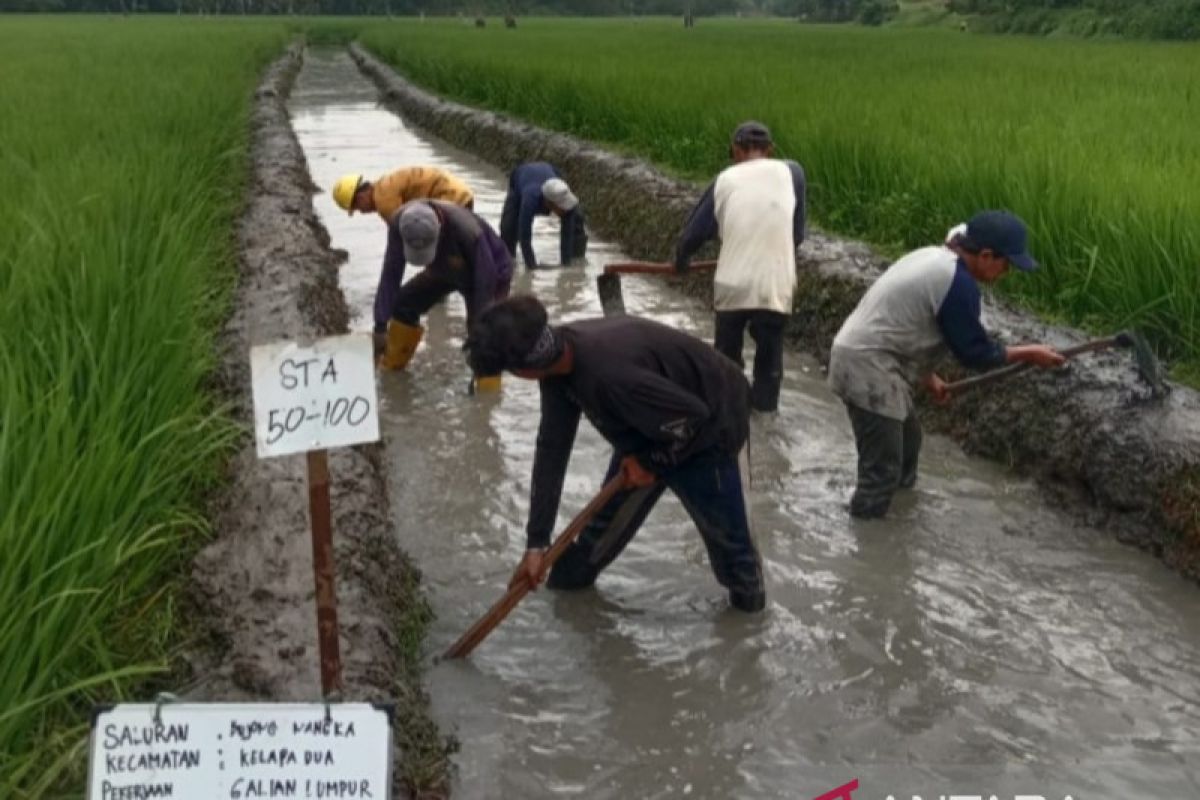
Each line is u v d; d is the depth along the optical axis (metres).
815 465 6.76
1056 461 6.31
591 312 9.79
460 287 7.66
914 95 14.63
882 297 5.79
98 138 11.48
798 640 5.00
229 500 5.20
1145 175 8.31
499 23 70.25
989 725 4.45
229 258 9.25
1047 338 6.96
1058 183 8.32
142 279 5.98
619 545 5.27
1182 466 5.66
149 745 2.74
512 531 5.98
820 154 11.02
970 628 5.10
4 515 3.82
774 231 7.04
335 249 11.57
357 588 4.61
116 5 99.25
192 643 4.34
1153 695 4.63
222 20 75.75
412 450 6.97
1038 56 24.08
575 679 4.74
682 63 22.20
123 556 4.05
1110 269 7.38
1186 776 4.15
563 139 16.61
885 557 5.71
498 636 5.03
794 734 4.41
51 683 3.77
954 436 7.10
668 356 4.62
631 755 4.29
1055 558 5.72
